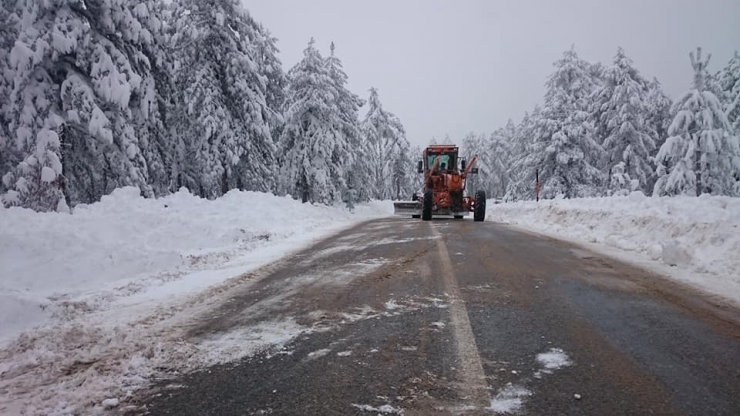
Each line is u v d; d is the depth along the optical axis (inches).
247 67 773.9
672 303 181.2
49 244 245.4
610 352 129.6
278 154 1001.5
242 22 793.6
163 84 729.6
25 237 242.1
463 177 710.5
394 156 1726.1
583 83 1176.2
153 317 174.6
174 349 138.1
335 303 187.3
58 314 178.9
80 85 533.0
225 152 741.3
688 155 848.3
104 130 536.1
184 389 111.6
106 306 192.4
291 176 969.5
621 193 995.3
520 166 1510.8
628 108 1075.9
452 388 108.0
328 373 118.6
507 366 120.3
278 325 160.1
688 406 98.3
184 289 221.8
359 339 143.7
